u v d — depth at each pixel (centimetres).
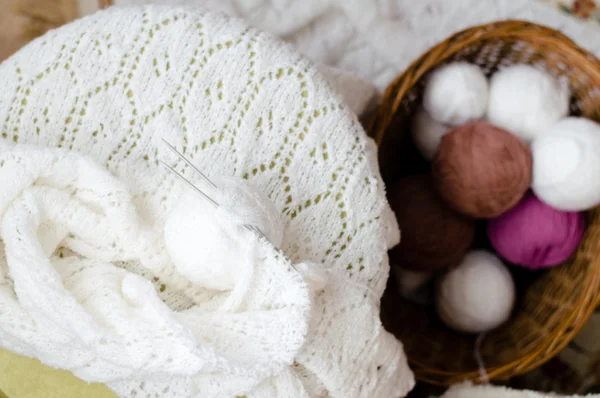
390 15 96
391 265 95
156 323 69
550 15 96
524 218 89
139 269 74
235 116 75
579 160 84
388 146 94
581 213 90
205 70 75
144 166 75
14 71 76
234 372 68
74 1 99
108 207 72
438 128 90
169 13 76
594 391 98
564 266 92
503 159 85
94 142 75
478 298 91
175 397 70
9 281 71
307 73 75
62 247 74
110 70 75
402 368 77
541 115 87
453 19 97
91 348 68
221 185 70
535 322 93
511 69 88
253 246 69
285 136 75
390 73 99
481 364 91
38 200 71
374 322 74
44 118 75
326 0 95
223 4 95
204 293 74
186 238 70
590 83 87
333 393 73
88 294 70
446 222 89
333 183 75
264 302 70
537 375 99
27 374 72
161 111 75
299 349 70
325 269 73
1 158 71
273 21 96
